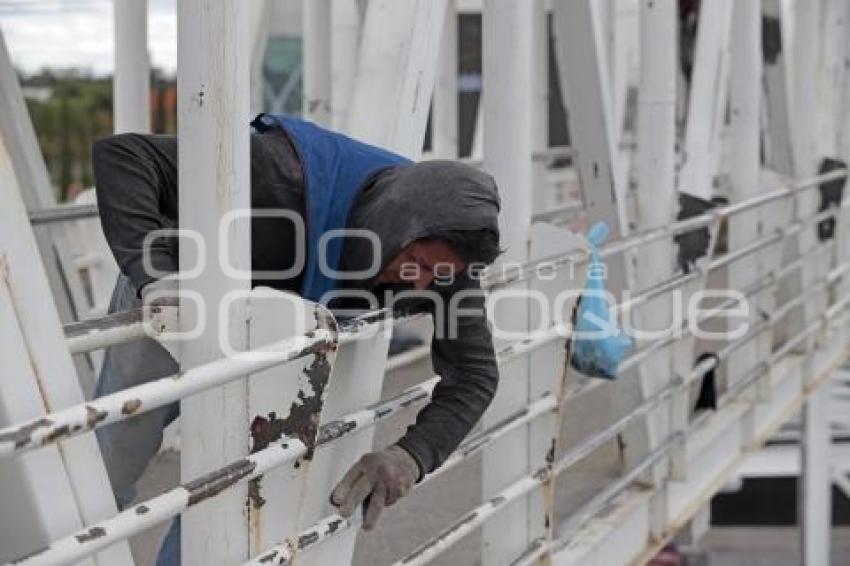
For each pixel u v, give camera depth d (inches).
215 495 78.0
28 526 73.7
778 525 558.9
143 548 147.7
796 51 283.3
